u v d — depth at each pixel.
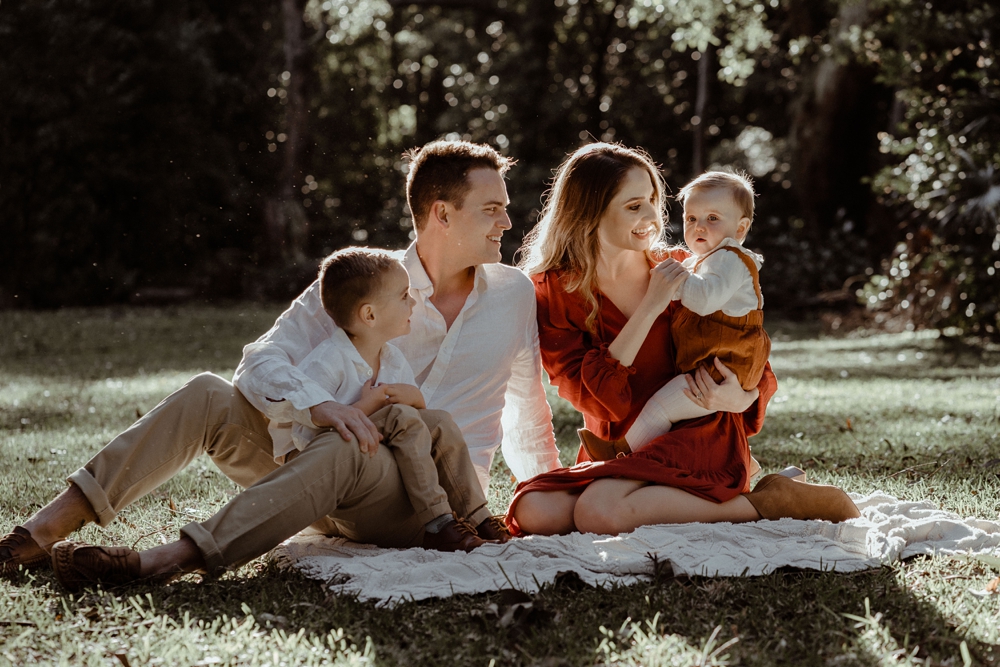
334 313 3.10
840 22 17.62
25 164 20.22
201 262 22.53
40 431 6.49
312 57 25.22
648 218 3.43
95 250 21.02
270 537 2.82
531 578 2.76
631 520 3.13
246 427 3.09
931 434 5.69
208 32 21.70
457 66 32.19
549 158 29.11
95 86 19.95
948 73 13.62
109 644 2.32
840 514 3.29
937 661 2.18
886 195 20.62
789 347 14.64
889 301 15.71
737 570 2.80
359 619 2.51
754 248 22.70
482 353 3.47
